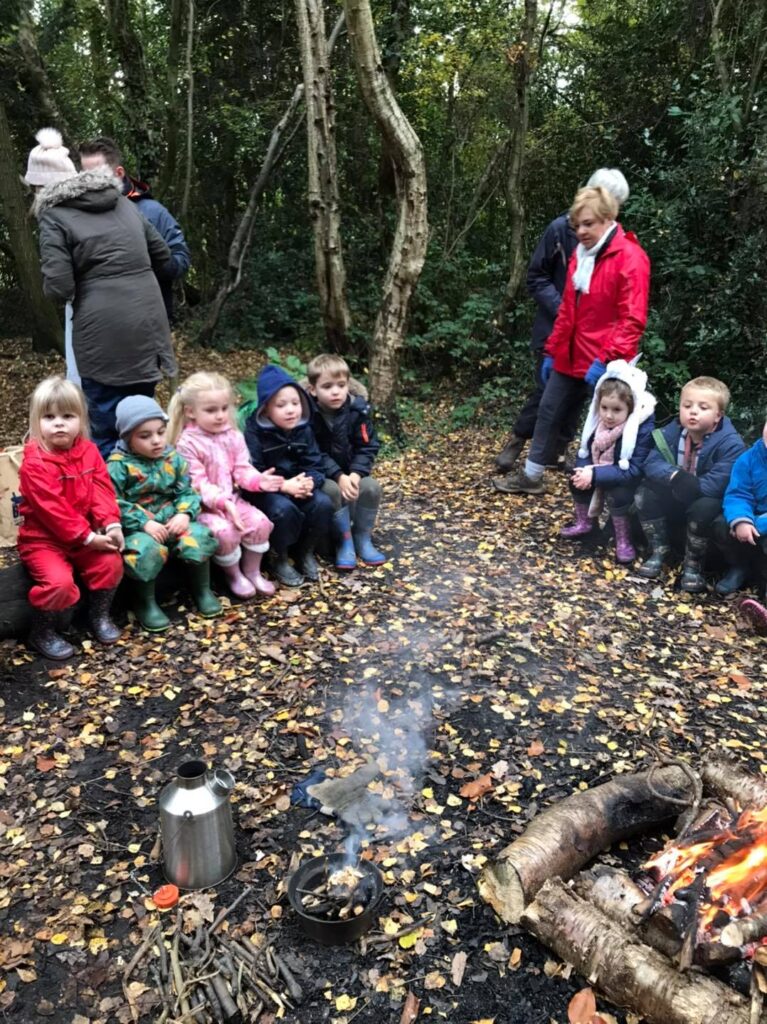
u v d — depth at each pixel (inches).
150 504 140.5
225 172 513.0
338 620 142.7
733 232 249.9
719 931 70.1
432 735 111.6
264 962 77.7
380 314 260.8
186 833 83.9
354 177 460.1
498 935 80.4
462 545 178.9
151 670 126.5
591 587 159.6
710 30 307.1
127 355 163.3
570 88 395.2
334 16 443.2
